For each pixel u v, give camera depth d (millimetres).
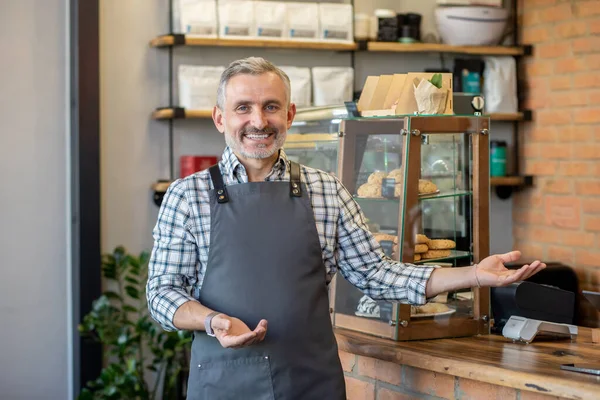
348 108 2656
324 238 2086
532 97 4730
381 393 2436
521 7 4781
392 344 2344
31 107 4250
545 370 1996
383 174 2453
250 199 2027
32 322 4297
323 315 2039
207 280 2014
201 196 2041
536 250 4719
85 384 4223
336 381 2029
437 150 2412
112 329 4023
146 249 4418
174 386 4246
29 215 4273
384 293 2121
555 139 4586
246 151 1996
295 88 4383
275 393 1971
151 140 4406
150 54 4383
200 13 4230
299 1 4531
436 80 2475
